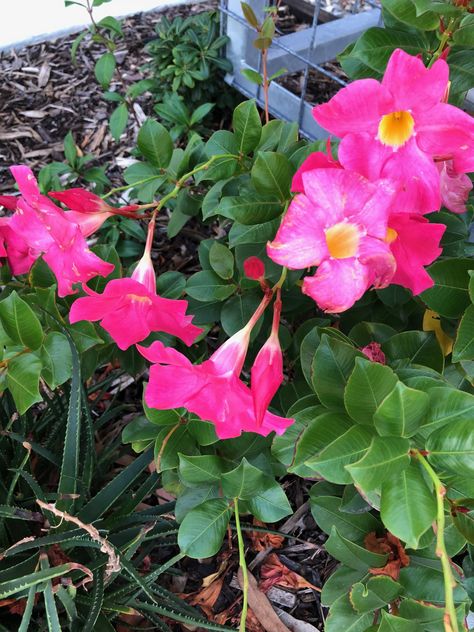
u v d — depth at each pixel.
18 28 1.34
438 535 0.31
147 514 0.56
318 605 0.59
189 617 0.50
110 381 0.68
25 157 1.08
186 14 1.39
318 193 0.30
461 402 0.34
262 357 0.37
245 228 0.48
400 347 0.46
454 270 0.42
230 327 0.54
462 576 0.45
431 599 0.41
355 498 0.44
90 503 0.51
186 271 0.88
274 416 0.36
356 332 0.50
